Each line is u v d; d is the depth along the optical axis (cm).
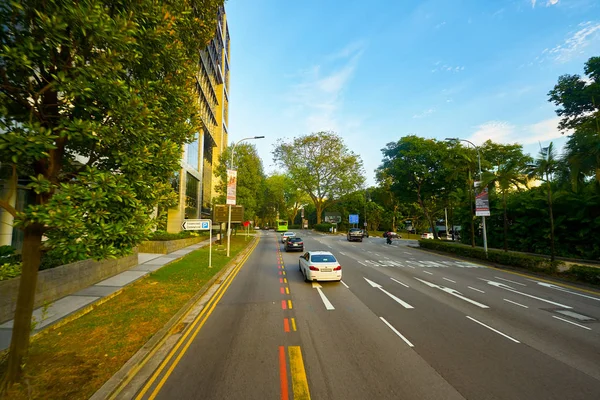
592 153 1512
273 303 991
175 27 624
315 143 6259
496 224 2947
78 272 1087
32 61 434
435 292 1159
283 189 7138
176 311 859
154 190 587
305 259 1436
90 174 443
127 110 481
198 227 1633
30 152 393
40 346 620
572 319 845
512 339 692
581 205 2156
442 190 3347
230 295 1100
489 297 1093
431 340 682
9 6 418
